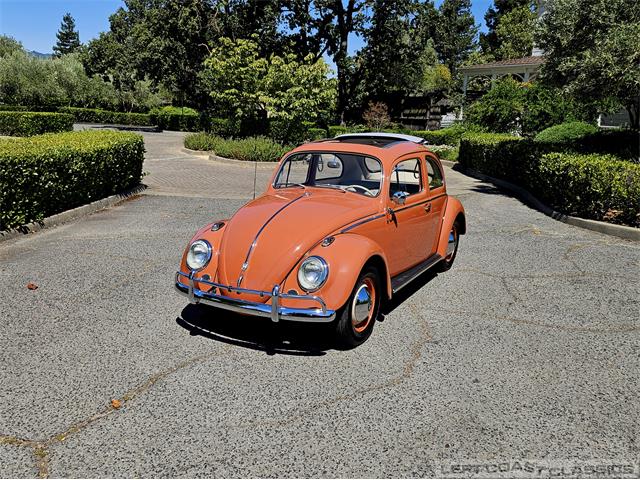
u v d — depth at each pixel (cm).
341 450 309
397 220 515
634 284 621
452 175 1798
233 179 1483
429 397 368
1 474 286
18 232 809
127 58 3797
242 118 2273
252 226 449
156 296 555
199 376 392
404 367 411
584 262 709
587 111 1702
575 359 430
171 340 451
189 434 323
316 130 2758
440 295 580
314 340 456
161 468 292
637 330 490
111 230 851
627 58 945
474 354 436
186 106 4900
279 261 413
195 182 1404
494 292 591
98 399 360
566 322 507
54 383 379
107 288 577
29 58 3794
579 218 947
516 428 334
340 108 3744
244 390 374
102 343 443
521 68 3020
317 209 466
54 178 888
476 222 972
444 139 3075
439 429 331
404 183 542
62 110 4175
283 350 437
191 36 3177
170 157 2039
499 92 2038
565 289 602
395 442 317
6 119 2544
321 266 401
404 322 502
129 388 374
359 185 516
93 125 4106
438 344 454
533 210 1103
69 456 302
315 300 397
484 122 2116
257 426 331
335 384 384
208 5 3212
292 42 3250
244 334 465
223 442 315
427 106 3650
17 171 792
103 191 1073
